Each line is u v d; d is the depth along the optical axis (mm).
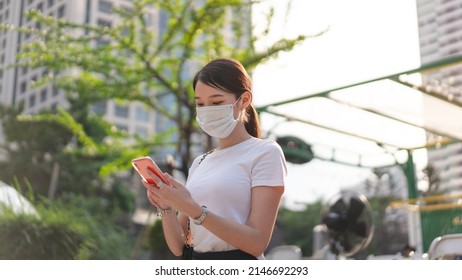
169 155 9641
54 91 12969
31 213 5320
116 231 8750
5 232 4941
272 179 1647
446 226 7148
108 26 9805
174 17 9492
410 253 4734
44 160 20484
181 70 10047
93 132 13180
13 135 19578
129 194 20969
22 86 10773
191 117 9875
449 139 8461
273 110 8188
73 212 6676
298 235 31344
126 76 9938
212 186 1688
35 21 9477
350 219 4738
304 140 9570
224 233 1536
